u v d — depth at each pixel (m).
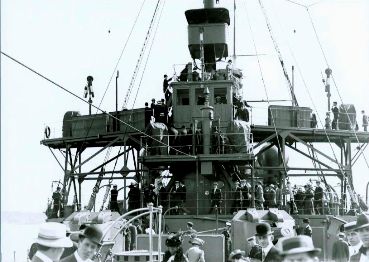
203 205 33.88
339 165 37.47
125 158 38.25
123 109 39.06
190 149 34.56
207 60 38.16
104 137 38.94
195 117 33.66
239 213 26.61
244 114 36.66
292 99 40.41
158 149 34.28
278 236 24.42
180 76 36.75
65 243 8.55
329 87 40.00
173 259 13.98
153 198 32.94
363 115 39.88
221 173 34.47
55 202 37.06
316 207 34.44
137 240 25.22
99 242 8.48
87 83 40.50
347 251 13.69
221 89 35.22
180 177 34.75
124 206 35.34
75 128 40.34
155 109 36.28
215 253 24.14
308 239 6.70
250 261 10.81
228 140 34.09
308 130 38.28
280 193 36.56
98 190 36.06
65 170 39.25
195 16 37.41
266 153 41.38
